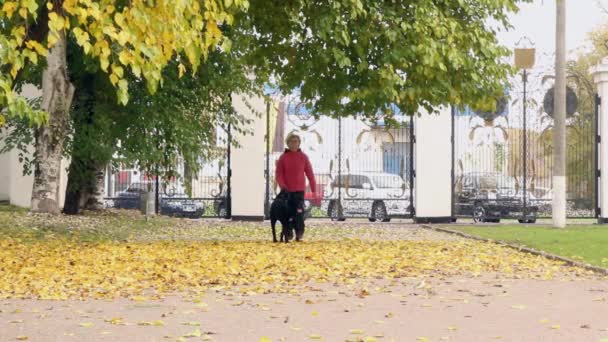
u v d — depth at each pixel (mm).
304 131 36562
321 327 10930
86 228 27672
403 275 16734
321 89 25688
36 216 29156
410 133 35906
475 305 12852
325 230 30922
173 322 11297
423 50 22031
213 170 37312
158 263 18359
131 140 31703
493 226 32219
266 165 35906
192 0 12641
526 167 35969
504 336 10312
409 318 11648
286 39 25031
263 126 35562
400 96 23125
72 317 11727
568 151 35781
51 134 29969
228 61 31484
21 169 35719
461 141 36219
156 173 32625
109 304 12984
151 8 12055
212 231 29547
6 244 22219
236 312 12156
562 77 30578
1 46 12297
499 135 36125
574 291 14508
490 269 17875
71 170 33062
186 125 31516
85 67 31125
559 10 30578
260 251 21016
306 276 16359
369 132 36688
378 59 23594
